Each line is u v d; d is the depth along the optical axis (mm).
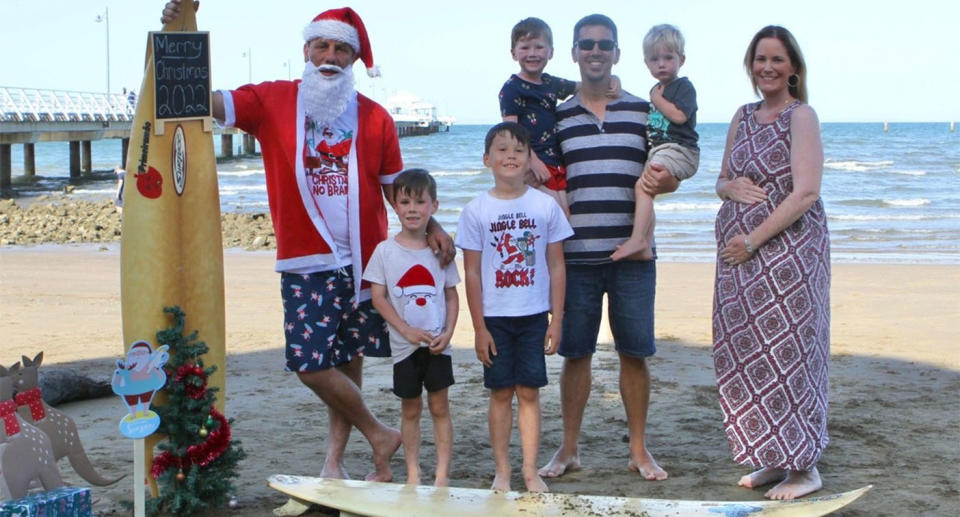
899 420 6340
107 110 47594
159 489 4539
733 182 4898
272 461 5496
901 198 30219
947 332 9852
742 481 5027
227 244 19172
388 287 4707
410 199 4625
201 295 4551
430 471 5332
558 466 5254
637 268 5086
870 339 9461
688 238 20641
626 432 6148
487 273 4719
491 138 4691
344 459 5590
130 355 3943
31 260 16594
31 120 37375
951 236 20688
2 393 3949
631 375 5223
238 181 40281
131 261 4395
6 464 3861
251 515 4508
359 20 4922
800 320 4715
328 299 4805
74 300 12078
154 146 4422
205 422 4426
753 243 4730
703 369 8078
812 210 4789
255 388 7402
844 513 4566
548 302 4801
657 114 5031
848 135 106688
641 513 4277
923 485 4992
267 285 13578
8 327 10109
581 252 5082
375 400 7000
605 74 5012
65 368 7496
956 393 7125
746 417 4797
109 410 6730
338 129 4848
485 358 4723
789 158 4734
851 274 14750
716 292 4941
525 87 5133
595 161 5047
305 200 4738
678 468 5375
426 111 143500
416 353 4742
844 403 6812
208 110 4555
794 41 4766
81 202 27203
